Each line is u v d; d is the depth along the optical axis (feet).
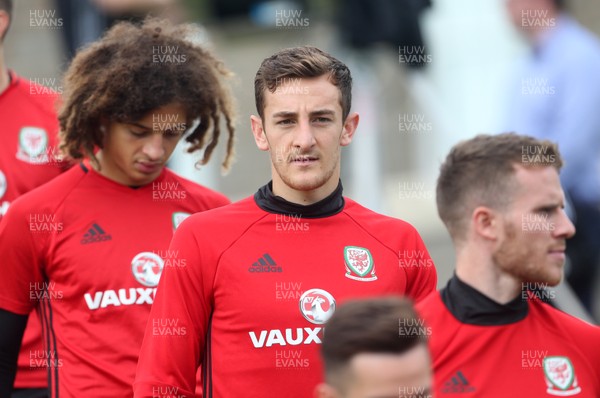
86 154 59.77
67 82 60.03
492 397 48.16
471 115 127.65
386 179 149.18
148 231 59.31
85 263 58.03
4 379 58.70
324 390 41.78
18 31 151.02
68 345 57.82
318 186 50.88
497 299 49.19
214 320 51.44
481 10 126.11
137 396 51.01
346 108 52.01
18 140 67.56
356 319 41.19
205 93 60.13
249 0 159.53
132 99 57.06
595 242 92.58
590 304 94.43
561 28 94.68
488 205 49.49
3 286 58.39
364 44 114.21
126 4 86.69
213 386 51.19
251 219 52.31
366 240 52.75
